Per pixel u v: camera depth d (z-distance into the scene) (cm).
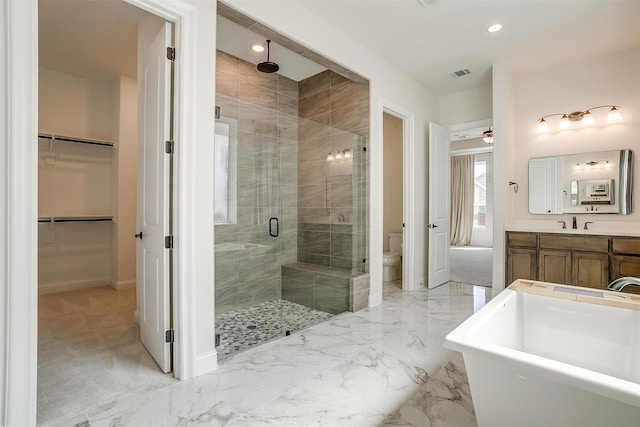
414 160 411
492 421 120
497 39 319
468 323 141
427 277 440
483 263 607
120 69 375
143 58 241
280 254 386
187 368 189
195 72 191
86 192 404
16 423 130
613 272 304
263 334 274
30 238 133
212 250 202
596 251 314
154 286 212
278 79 398
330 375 195
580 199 368
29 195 133
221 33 303
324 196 379
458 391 178
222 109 328
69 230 395
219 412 158
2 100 127
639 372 149
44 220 360
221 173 327
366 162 341
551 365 102
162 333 198
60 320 290
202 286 196
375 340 248
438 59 361
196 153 192
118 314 306
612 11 271
